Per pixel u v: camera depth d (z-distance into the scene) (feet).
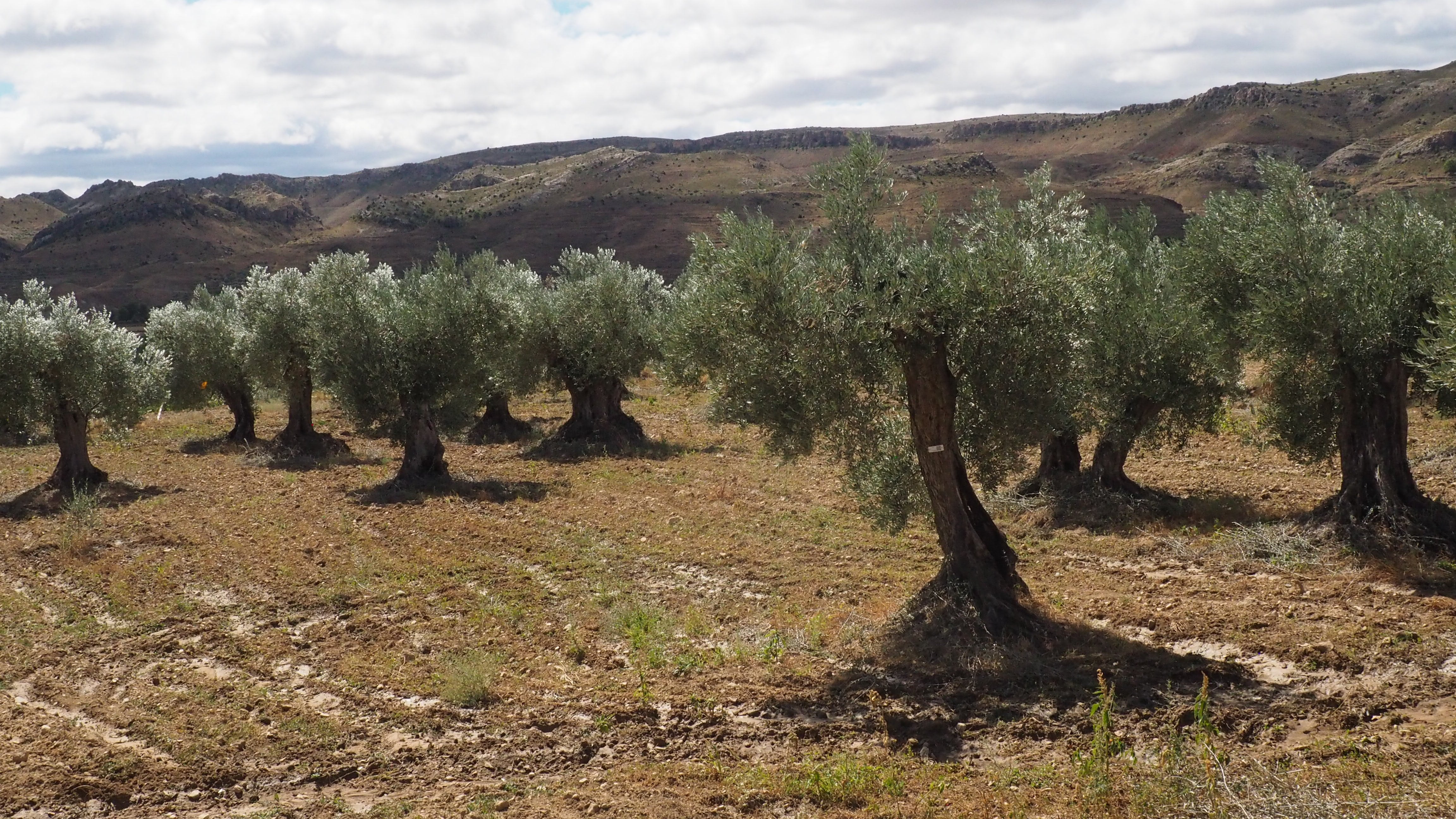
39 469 97.66
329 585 55.52
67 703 39.70
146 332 110.83
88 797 31.96
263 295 102.89
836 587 53.42
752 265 39.91
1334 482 71.26
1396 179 472.03
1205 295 61.77
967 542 45.44
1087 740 33.68
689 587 54.49
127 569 59.62
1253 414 79.25
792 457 44.60
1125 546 58.90
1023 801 28.86
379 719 37.70
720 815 29.50
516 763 33.96
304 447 104.68
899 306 40.52
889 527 49.83
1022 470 47.34
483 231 518.78
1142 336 65.00
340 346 83.35
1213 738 32.58
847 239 42.52
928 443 44.86
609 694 39.22
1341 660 38.75
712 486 82.43
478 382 86.89
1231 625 43.83
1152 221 77.15
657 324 101.14
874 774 31.42
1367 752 30.58
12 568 62.08
